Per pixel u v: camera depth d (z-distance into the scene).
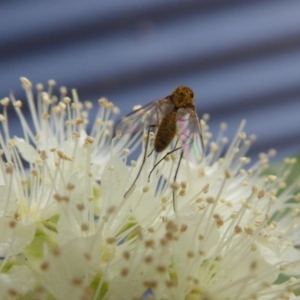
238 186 0.07
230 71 0.11
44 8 0.11
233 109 0.11
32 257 0.07
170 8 0.11
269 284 0.07
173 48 0.11
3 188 0.07
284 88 0.12
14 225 0.06
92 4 0.11
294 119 0.12
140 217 0.07
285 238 0.07
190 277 0.07
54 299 0.06
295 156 0.08
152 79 0.11
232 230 0.07
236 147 0.08
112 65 0.11
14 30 0.11
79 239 0.06
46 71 0.11
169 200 0.07
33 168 0.07
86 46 0.11
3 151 0.07
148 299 0.06
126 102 0.11
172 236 0.06
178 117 0.07
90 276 0.06
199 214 0.07
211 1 0.11
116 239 0.07
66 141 0.07
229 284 0.07
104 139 0.07
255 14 0.11
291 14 0.11
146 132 0.07
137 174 0.07
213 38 0.11
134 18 0.11
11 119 0.11
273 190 0.07
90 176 0.07
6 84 0.11
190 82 0.11
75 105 0.07
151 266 0.06
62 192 0.07
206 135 0.08
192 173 0.07
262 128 0.12
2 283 0.06
